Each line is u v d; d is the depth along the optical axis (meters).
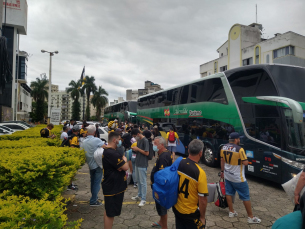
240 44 26.12
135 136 5.48
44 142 7.36
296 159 6.19
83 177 7.81
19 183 3.49
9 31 35.00
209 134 9.94
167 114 14.16
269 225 4.39
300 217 1.72
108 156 3.61
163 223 3.82
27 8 38.75
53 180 3.74
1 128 17.23
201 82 10.84
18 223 1.96
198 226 2.69
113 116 36.00
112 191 3.56
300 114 6.16
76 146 6.56
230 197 4.68
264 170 7.07
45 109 63.19
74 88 61.25
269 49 22.84
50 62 25.84
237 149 4.45
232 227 4.28
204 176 2.72
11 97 33.12
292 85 7.05
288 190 3.04
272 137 6.89
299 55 21.39
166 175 2.76
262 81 7.45
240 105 8.21
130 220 4.50
